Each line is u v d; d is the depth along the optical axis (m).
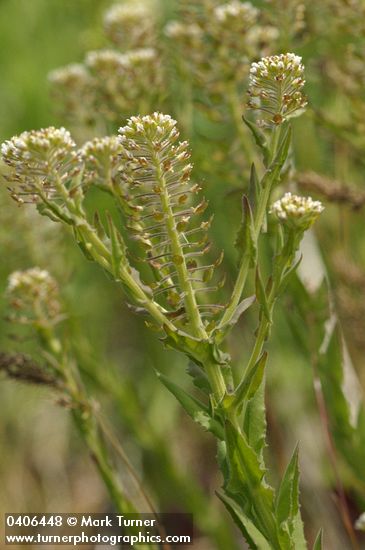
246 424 0.48
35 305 0.59
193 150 0.63
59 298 0.66
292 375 0.74
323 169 0.71
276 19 0.62
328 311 0.60
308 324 0.61
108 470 0.60
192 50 0.62
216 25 0.61
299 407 0.75
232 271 0.70
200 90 0.63
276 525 0.47
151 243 0.50
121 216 0.49
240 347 0.72
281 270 0.47
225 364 0.47
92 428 0.60
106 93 0.64
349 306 0.66
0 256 0.67
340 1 0.62
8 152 0.46
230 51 0.62
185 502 0.71
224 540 0.71
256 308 0.69
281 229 0.48
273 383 0.74
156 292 0.47
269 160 0.48
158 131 0.46
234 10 0.61
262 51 0.61
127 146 0.46
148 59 0.63
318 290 0.60
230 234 0.69
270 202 0.59
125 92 0.63
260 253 0.65
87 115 0.67
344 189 0.61
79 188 0.47
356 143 0.64
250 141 0.62
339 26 0.63
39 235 0.67
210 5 0.61
